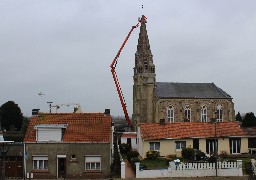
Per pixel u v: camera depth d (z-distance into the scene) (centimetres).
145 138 6116
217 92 11138
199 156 5788
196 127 6512
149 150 6116
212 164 4788
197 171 4759
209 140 6362
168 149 6181
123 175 4650
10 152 4706
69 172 4688
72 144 4722
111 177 4672
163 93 10938
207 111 10919
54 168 4694
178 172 4722
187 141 6266
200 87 11250
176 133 6297
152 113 11288
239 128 6675
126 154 6812
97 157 4716
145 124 6419
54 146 4716
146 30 12462
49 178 4669
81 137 4784
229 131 6531
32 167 4697
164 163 5625
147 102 11494
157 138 6138
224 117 10962
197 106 10862
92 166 4719
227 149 6419
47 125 4769
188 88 11169
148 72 11919
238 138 6506
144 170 4669
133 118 12144
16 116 11612
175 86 11212
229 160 5250
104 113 5234
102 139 4753
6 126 11462
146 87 11825
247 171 4891
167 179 4547
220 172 4772
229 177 4669
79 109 7556
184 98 10825
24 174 4566
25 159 4691
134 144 7769
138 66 12038
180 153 6188
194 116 10838
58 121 5069
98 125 4981
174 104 10812
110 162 4812
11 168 4688
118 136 7938
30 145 4712
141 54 12162
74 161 4697
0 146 3638
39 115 5181
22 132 7831
